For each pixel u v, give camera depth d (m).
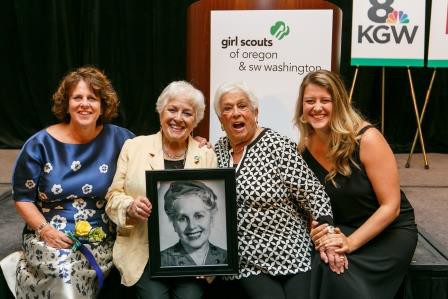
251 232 2.00
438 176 4.43
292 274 1.98
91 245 2.08
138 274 1.98
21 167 2.05
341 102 2.07
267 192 1.98
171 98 1.97
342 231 2.13
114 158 2.14
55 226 2.07
